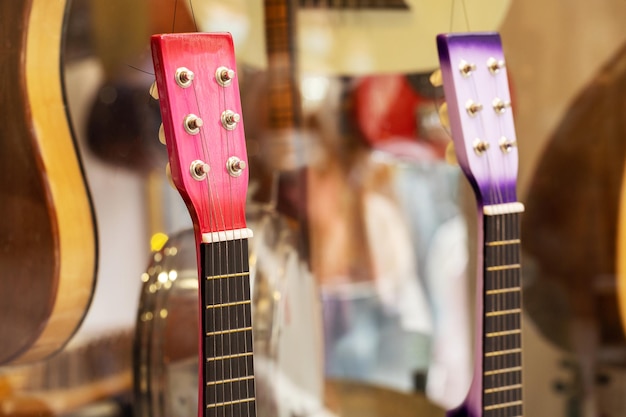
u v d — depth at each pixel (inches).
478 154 38.4
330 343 55.6
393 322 57.2
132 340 46.9
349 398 56.1
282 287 45.7
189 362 43.6
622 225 54.8
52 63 41.3
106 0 44.2
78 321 44.0
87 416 46.2
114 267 46.4
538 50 54.8
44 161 41.1
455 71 37.8
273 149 51.0
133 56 45.3
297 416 48.1
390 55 51.7
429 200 56.8
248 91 49.4
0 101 40.1
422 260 57.2
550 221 55.9
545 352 56.6
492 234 38.9
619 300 55.4
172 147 32.8
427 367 58.0
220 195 33.7
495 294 39.3
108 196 45.8
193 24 45.9
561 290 56.4
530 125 55.2
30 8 40.0
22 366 43.9
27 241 41.3
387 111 54.6
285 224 48.4
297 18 49.9
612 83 54.9
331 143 53.7
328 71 52.1
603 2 55.0
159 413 44.4
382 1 50.6
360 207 55.2
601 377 56.9
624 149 54.8
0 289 41.1
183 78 32.5
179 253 44.3
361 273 55.7
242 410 35.0
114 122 45.4
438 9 48.9
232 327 34.4
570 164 55.7
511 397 40.1
